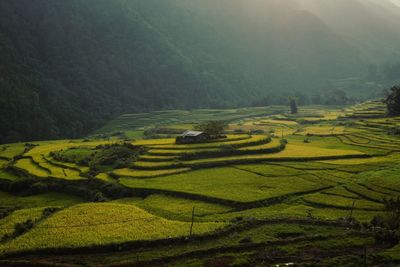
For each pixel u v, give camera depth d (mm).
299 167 70375
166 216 49688
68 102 189375
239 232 42344
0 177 78000
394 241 36906
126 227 44281
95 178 70562
